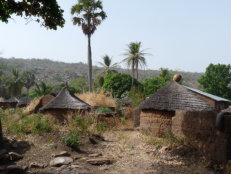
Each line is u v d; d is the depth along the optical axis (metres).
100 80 38.12
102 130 10.76
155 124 9.52
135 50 31.00
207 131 7.43
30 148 7.95
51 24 8.38
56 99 11.91
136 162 7.14
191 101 9.66
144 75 103.00
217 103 25.69
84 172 6.45
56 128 9.51
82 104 11.83
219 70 48.41
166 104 9.46
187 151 7.53
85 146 8.45
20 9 8.07
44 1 8.06
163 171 6.54
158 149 7.87
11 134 9.33
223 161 6.81
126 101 22.67
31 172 6.46
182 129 8.18
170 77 52.47
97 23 32.41
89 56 32.81
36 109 16.02
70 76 104.44
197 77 108.44
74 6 32.06
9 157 7.13
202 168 6.79
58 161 6.96
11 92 58.00
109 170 6.68
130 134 10.43
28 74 61.69
